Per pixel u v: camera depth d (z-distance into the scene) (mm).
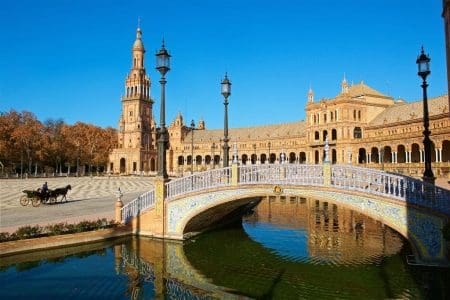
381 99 116750
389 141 92062
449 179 55188
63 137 130625
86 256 19844
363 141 102125
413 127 91062
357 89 118188
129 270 17812
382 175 17969
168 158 170000
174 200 23250
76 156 133000
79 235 21547
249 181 21391
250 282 16578
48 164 130125
